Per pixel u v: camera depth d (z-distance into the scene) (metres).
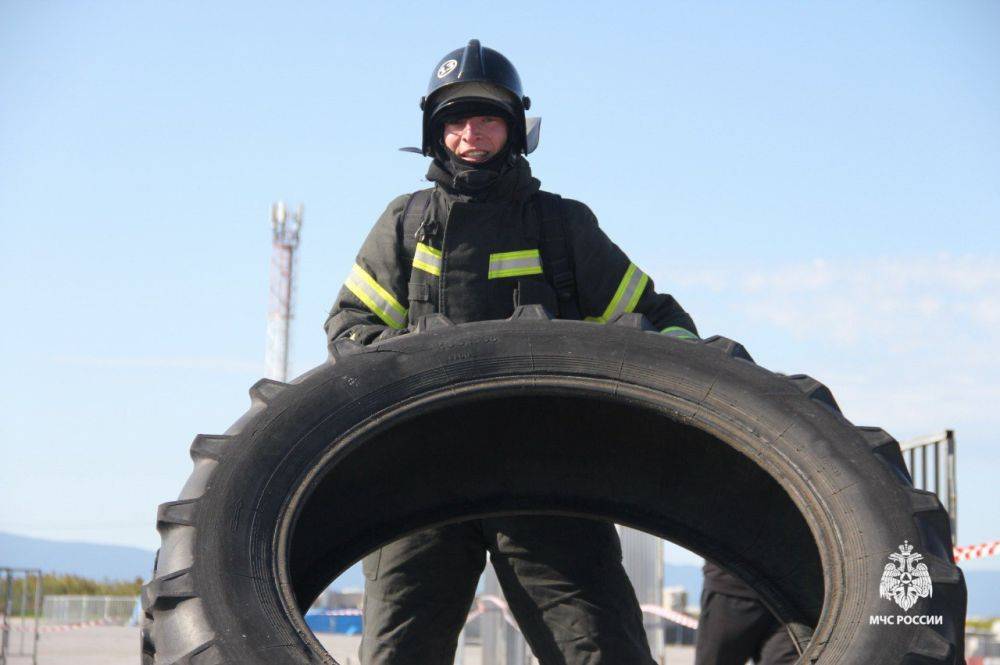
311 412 3.42
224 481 3.22
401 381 3.53
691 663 14.27
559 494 4.21
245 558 3.09
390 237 4.41
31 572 16.78
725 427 3.47
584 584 4.32
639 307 4.41
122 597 30.19
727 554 4.14
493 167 4.36
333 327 4.36
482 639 11.12
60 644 20.44
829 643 3.01
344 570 4.18
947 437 7.61
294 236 44.75
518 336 3.62
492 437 4.00
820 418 3.42
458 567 4.44
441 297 4.28
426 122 4.40
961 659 3.05
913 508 3.17
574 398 3.72
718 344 3.66
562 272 4.33
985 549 8.11
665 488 4.10
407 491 4.09
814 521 3.27
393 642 4.39
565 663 4.34
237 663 2.88
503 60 4.43
